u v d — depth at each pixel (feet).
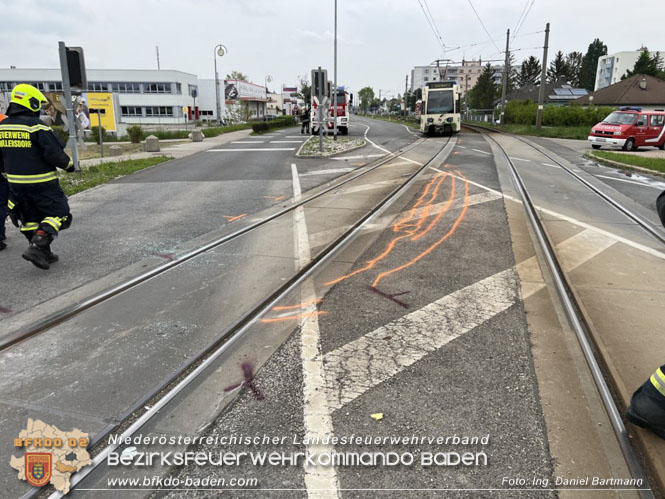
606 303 16.03
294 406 10.56
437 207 30.40
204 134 104.37
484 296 16.47
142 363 12.32
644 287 17.57
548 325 14.34
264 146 74.08
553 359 12.42
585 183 41.09
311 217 27.66
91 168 47.73
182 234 24.36
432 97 98.84
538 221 27.20
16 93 18.31
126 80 235.40
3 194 22.02
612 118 78.38
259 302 15.92
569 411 10.35
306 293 16.75
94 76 233.96
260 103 270.26
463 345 13.14
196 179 41.93
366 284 17.57
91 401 10.76
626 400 10.58
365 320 14.66
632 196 36.11
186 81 249.96
